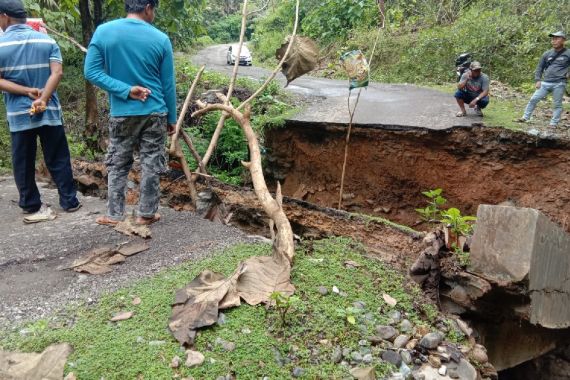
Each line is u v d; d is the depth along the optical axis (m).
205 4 9.77
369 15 17.31
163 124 4.30
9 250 4.11
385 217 8.55
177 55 19.50
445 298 3.88
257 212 5.16
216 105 5.15
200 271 3.60
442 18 15.41
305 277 3.57
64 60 11.87
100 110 10.79
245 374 2.59
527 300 3.49
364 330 3.06
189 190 5.62
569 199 6.89
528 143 7.12
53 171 4.96
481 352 3.13
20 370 2.60
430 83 12.66
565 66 7.23
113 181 4.45
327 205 8.99
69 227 4.61
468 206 7.77
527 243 3.34
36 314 3.18
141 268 3.76
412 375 2.77
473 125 7.58
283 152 9.36
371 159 8.44
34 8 6.98
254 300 3.18
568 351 4.66
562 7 12.20
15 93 4.39
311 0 21.86
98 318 3.08
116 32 3.93
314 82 13.35
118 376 2.54
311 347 2.87
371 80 14.05
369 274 3.76
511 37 12.27
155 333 2.89
